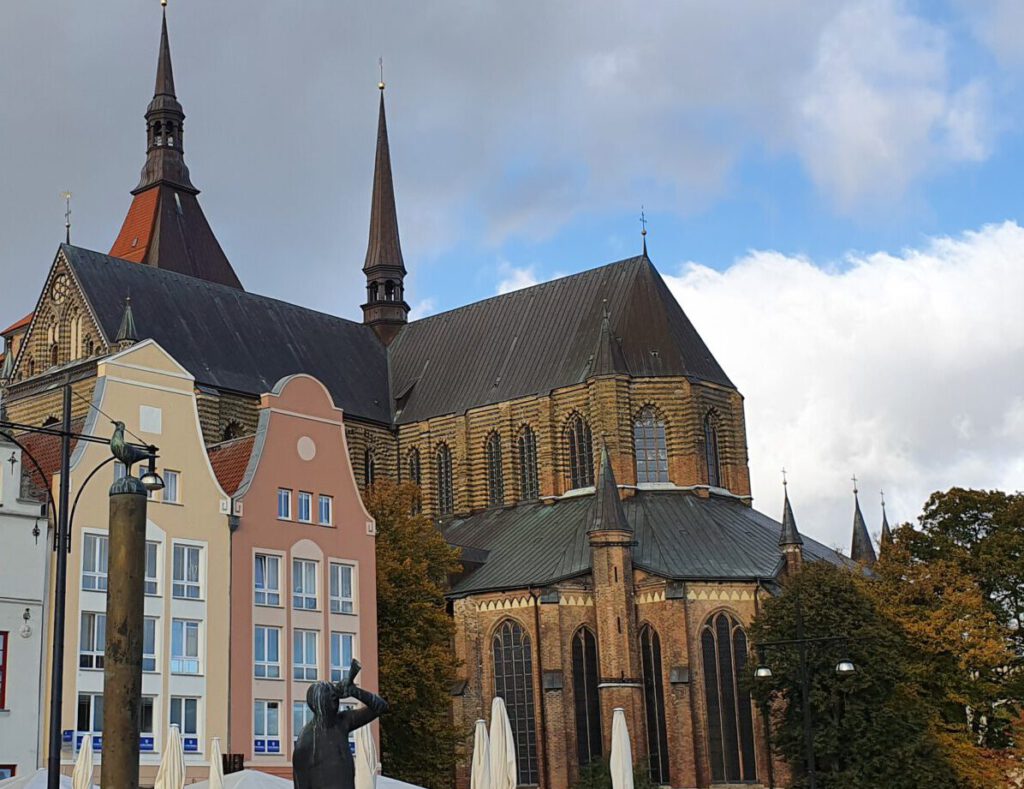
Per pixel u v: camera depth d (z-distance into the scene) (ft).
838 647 291.58
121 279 392.88
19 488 232.94
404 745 313.12
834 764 294.05
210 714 254.88
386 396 464.65
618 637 353.51
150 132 493.77
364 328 486.38
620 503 366.22
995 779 303.48
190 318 404.57
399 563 326.44
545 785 350.02
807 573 316.60
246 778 182.09
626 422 402.52
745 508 414.41
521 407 426.51
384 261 499.10
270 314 440.86
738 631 355.15
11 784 173.58
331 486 293.02
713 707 349.61
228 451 289.33
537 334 443.32
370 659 292.81
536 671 356.59
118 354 255.50
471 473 433.48
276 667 271.90
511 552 388.57
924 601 323.16
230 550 266.57
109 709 106.42
